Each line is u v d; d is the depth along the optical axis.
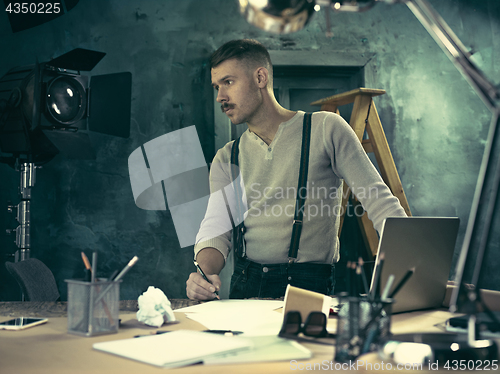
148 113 2.96
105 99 2.75
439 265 1.05
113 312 0.87
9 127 2.30
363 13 3.04
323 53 3.00
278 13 0.71
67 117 2.30
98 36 2.96
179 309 1.12
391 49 3.05
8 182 2.90
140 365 0.65
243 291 1.62
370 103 2.62
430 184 3.04
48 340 0.81
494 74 3.05
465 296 0.66
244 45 1.61
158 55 2.98
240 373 0.62
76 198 2.93
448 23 3.07
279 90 3.15
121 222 2.93
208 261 1.51
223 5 3.00
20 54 2.94
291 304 0.84
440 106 3.06
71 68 2.38
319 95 3.18
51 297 1.59
